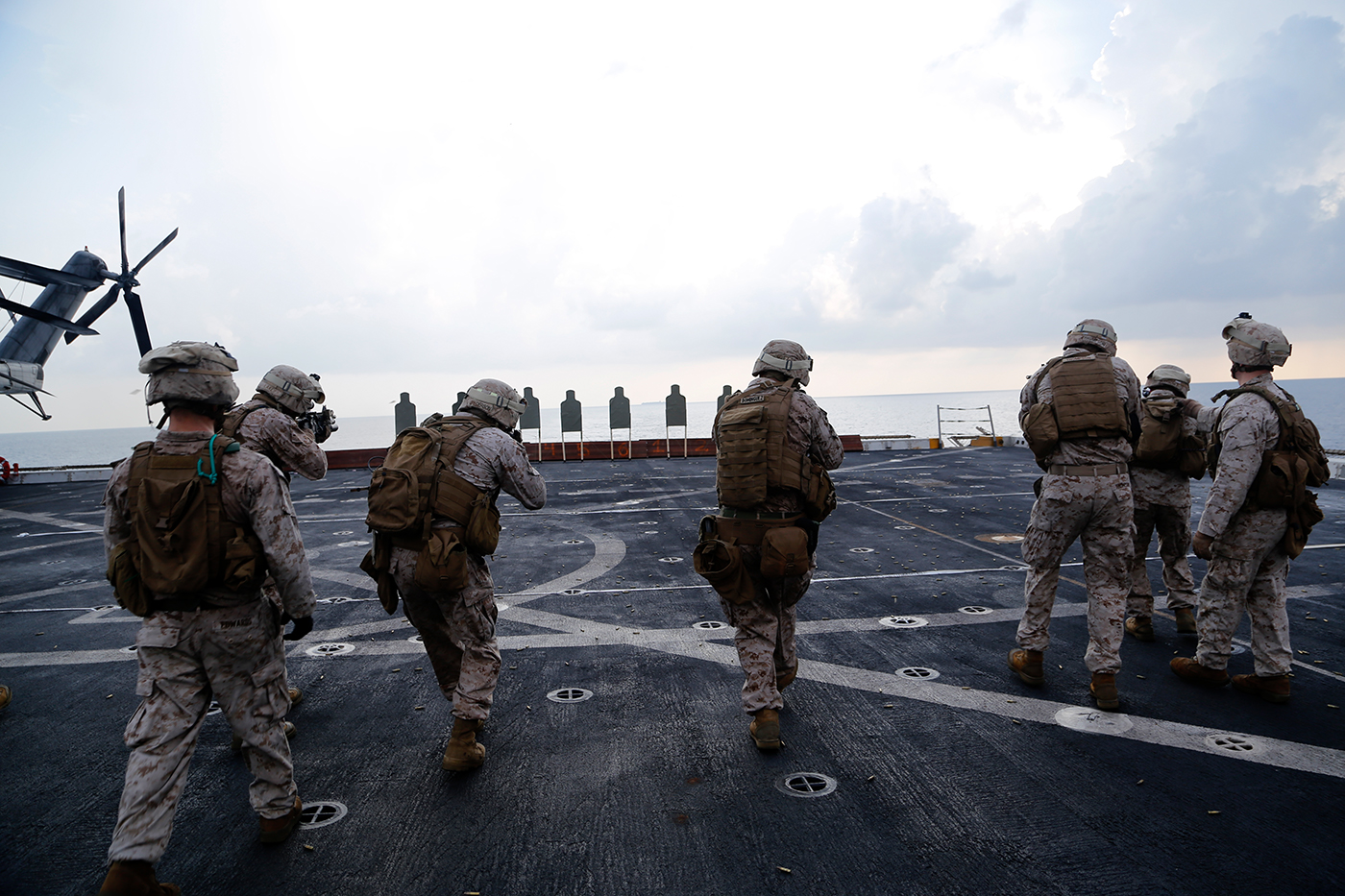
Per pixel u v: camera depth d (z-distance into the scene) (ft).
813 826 8.46
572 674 13.47
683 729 11.10
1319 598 16.90
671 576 20.88
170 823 7.04
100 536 30.68
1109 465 11.20
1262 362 11.43
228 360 7.78
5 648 15.89
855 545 24.79
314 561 24.13
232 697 7.77
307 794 9.43
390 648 15.11
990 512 30.83
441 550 9.09
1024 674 12.52
